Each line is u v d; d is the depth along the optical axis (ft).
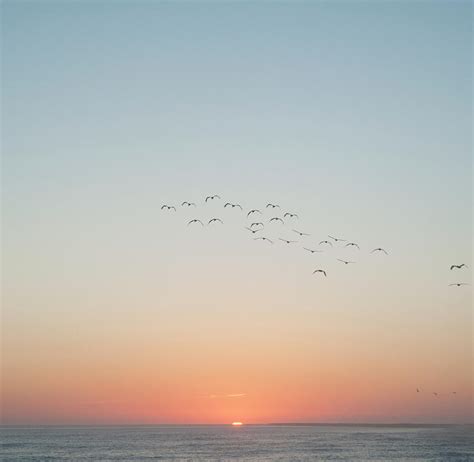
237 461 507.71
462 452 562.25
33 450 641.40
